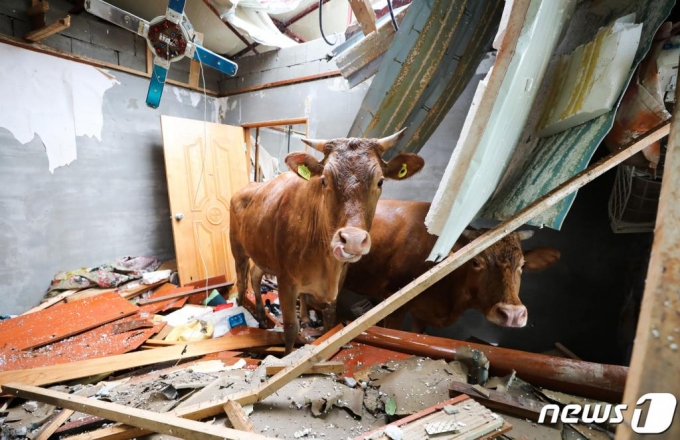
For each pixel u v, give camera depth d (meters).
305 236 2.10
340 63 2.88
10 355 2.37
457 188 1.00
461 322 3.46
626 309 2.62
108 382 2.07
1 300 3.29
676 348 0.44
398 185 3.68
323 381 1.77
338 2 4.51
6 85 3.18
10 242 3.32
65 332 2.73
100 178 3.95
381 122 2.63
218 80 5.18
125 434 1.40
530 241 3.03
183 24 2.72
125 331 2.85
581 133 1.30
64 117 3.59
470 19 2.15
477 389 1.59
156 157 4.50
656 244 0.50
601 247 2.78
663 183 0.52
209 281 4.37
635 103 1.54
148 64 4.29
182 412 1.44
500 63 0.86
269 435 1.39
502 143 1.19
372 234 2.70
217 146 4.65
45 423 1.62
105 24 3.85
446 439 1.23
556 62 1.58
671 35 1.45
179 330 2.90
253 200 2.86
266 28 4.36
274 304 3.92
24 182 3.37
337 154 1.75
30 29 3.29
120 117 4.08
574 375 1.71
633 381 0.45
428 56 2.29
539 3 0.81
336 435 1.39
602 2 1.44
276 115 4.64
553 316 3.04
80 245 3.84
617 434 0.44
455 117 3.29
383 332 2.33
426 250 2.46
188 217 4.33
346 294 3.75
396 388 1.68
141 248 4.42
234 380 1.78
